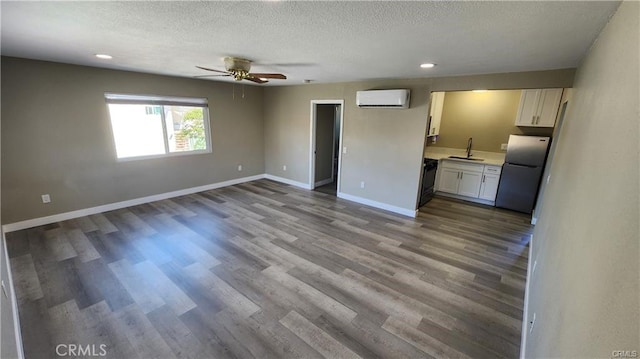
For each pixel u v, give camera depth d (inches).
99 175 165.5
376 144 187.2
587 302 32.3
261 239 141.3
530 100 184.5
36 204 146.0
